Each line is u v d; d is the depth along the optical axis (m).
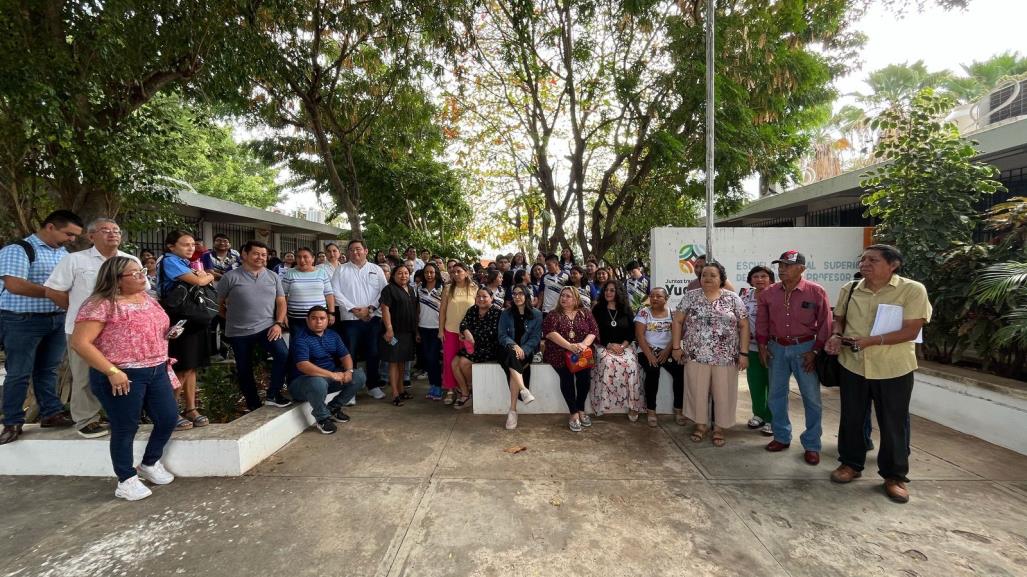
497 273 5.88
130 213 5.69
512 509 3.13
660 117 9.95
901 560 2.61
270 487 3.44
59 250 3.93
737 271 6.24
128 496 3.25
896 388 3.31
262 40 6.74
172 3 4.95
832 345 3.52
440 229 15.45
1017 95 7.82
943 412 4.66
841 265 6.22
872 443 4.04
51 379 3.98
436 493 3.34
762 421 4.73
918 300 3.27
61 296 3.59
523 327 5.03
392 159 14.30
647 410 4.88
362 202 14.66
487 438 4.42
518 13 9.22
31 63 3.84
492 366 5.14
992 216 5.28
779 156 12.35
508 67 11.12
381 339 5.50
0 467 3.69
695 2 9.68
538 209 15.81
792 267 3.87
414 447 4.19
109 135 4.62
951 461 3.84
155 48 5.03
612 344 4.94
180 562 2.60
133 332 3.20
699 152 9.27
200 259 7.05
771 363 4.10
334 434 4.52
